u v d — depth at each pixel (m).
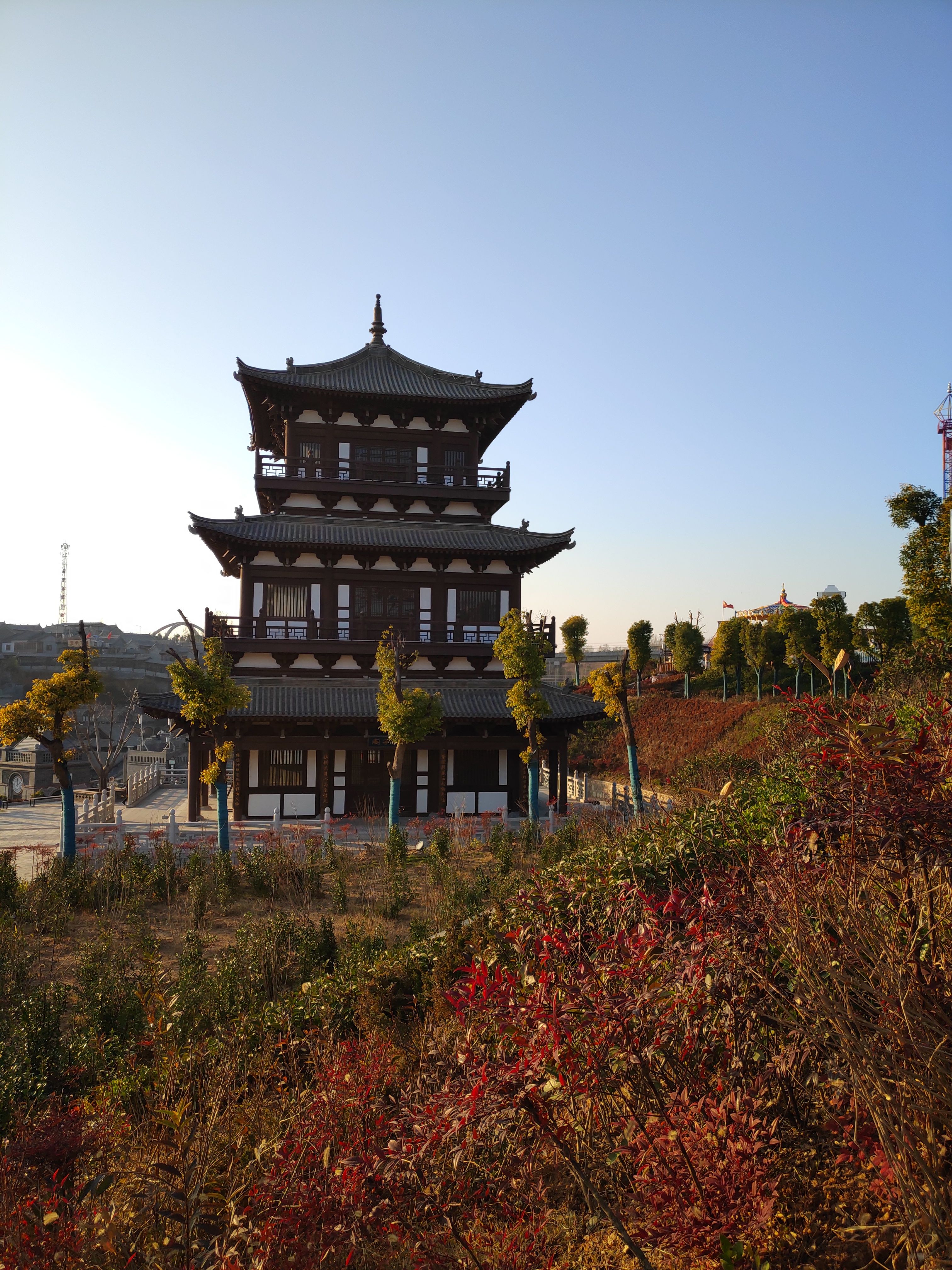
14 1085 8.82
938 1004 3.72
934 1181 3.64
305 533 36.19
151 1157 6.39
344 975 11.89
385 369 41.25
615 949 4.55
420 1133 4.30
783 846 4.47
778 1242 4.32
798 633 50.38
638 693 66.88
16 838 33.91
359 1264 4.96
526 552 36.78
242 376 35.47
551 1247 4.72
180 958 14.18
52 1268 4.74
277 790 34.91
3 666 151.12
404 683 36.75
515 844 26.00
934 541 29.06
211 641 26.91
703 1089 4.56
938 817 3.66
